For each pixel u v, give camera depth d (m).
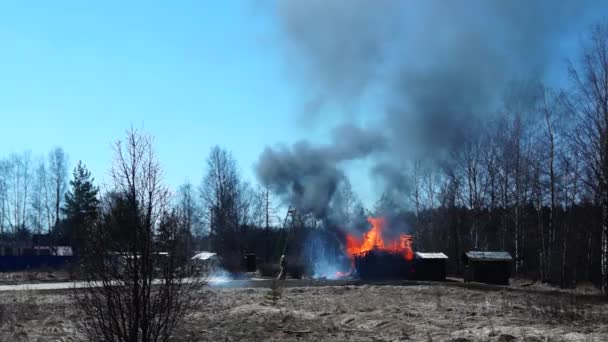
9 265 66.19
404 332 17.19
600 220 44.22
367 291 32.47
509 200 55.53
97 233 10.71
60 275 49.50
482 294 31.19
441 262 47.44
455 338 15.78
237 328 17.89
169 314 10.93
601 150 38.25
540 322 19.52
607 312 22.53
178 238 11.15
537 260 58.94
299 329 17.91
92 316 10.79
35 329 17.64
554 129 47.62
